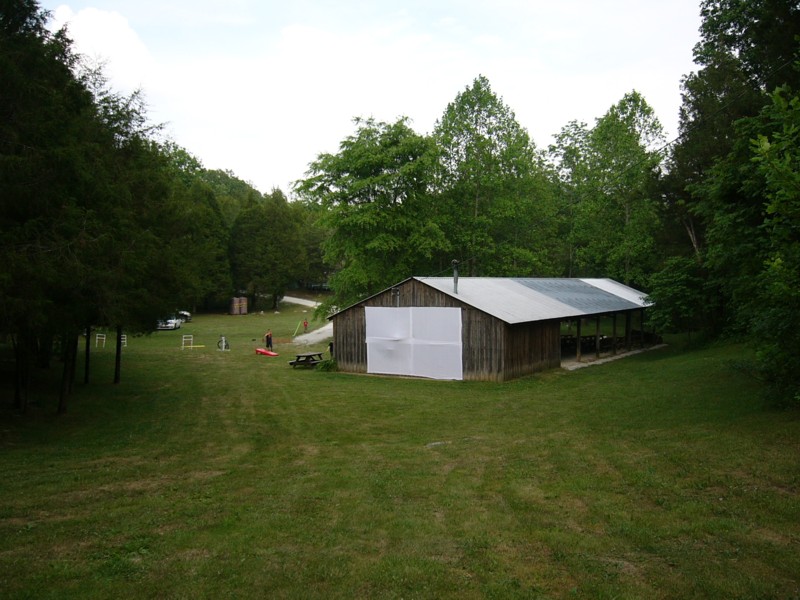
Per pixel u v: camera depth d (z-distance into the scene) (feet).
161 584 16.46
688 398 46.80
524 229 138.31
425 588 16.22
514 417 47.03
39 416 49.44
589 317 92.53
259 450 36.86
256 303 239.09
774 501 21.65
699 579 16.17
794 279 23.80
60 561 18.03
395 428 44.34
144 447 37.76
